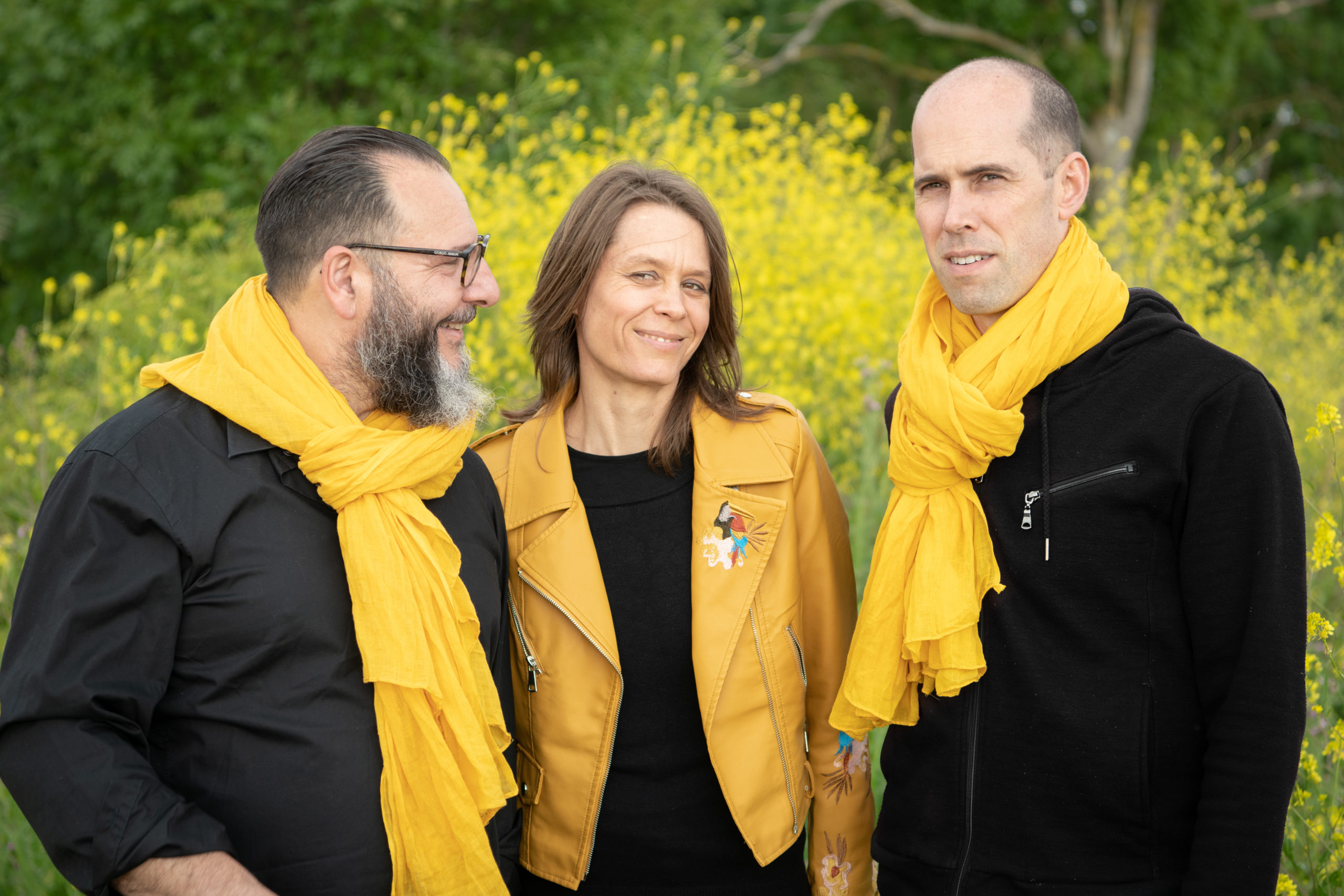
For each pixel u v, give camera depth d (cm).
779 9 1376
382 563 153
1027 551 165
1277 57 1503
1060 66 1313
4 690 138
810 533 196
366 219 155
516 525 190
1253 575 150
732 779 179
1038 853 164
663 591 187
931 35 1376
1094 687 162
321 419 153
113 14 813
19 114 841
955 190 166
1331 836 205
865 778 197
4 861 239
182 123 802
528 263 480
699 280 188
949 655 165
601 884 183
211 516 147
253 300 160
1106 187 768
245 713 147
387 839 154
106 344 449
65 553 142
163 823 136
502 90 828
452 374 162
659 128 654
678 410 196
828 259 518
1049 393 167
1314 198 1446
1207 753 155
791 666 188
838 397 462
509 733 172
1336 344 630
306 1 831
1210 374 156
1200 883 152
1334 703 244
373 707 155
